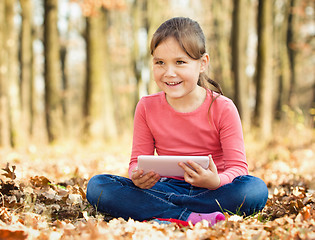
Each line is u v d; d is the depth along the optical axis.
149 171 2.39
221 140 2.74
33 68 18.42
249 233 2.19
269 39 11.83
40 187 3.25
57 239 2.12
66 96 21.08
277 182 4.45
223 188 2.50
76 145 11.06
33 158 7.12
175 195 2.55
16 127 11.49
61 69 22.66
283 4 19.42
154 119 2.82
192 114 2.73
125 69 26.22
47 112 12.77
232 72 12.96
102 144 11.34
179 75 2.54
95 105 12.20
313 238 2.10
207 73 2.86
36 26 19.80
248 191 2.48
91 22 12.20
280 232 2.22
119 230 2.22
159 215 2.52
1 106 11.24
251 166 6.48
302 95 23.84
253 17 20.44
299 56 19.19
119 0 12.43
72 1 11.92
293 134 9.28
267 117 11.80
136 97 23.70
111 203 2.57
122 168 5.87
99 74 12.28
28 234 2.10
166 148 2.81
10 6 11.97
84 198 3.16
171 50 2.51
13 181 3.18
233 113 2.74
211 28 20.70
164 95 2.83
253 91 21.62
